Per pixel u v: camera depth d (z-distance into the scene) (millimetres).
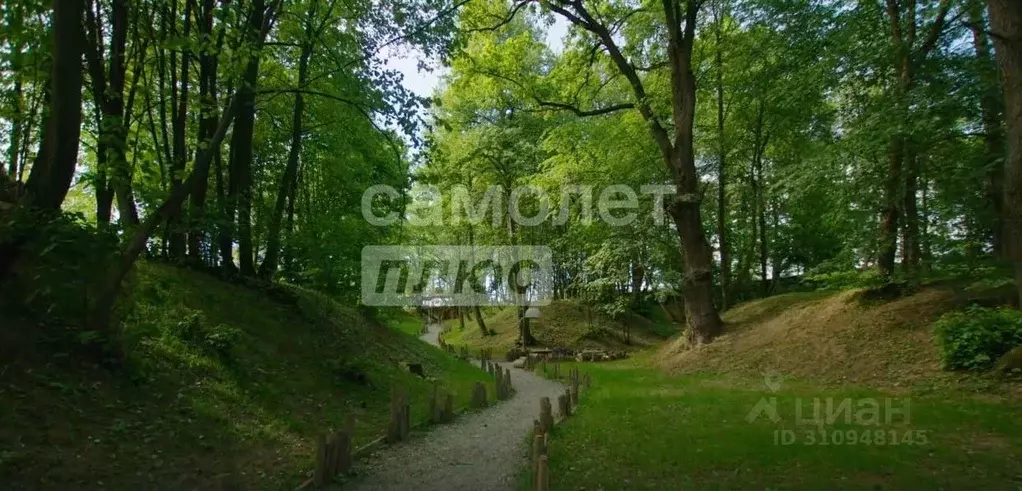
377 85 11336
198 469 6711
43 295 7570
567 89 22812
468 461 8219
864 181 15203
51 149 7926
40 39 8273
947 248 15617
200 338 10539
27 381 6902
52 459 5848
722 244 24328
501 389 15422
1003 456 7000
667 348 21906
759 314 20078
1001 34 10109
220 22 10578
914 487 6016
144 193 8805
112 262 8367
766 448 7781
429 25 12289
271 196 21297
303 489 6582
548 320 37062
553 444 8898
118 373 7988
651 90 23984
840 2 15859
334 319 17766
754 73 19969
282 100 18406
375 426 10430
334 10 14641
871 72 15250
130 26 12742
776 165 24297
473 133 31297
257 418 8906
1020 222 10359
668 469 7168
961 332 12133
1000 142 13531
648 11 21188
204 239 15289
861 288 16734
